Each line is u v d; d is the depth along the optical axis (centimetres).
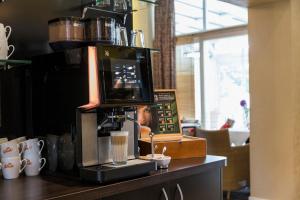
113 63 151
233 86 621
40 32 188
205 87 655
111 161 155
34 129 176
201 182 179
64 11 198
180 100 666
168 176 157
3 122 174
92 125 151
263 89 402
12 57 176
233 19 607
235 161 431
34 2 185
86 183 140
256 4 398
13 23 177
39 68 171
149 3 245
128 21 228
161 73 647
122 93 152
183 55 662
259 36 403
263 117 404
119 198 141
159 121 203
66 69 155
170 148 191
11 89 176
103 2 208
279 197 394
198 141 199
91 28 166
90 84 146
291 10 377
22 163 159
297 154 382
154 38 648
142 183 147
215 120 645
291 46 378
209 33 641
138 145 182
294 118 380
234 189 434
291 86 379
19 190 132
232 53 620
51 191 130
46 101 167
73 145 150
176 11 671
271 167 399
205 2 635
